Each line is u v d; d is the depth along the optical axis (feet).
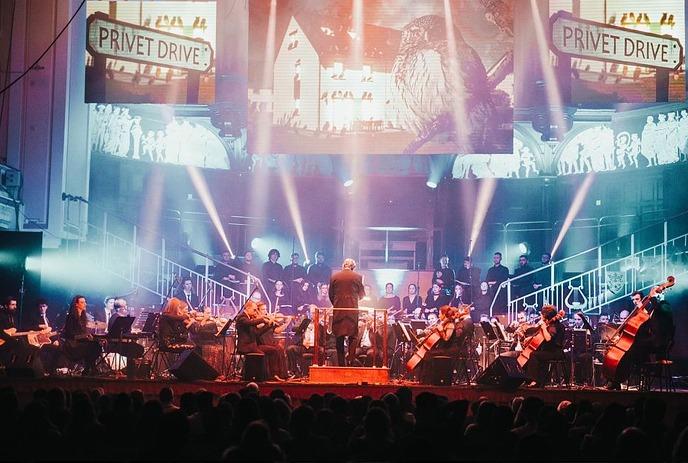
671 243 62.90
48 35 56.90
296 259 62.80
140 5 58.49
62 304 56.49
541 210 68.69
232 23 58.95
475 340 49.67
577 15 57.41
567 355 47.62
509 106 56.18
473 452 20.97
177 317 45.27
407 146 56.80
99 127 62.90
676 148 63.72
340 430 23.13
